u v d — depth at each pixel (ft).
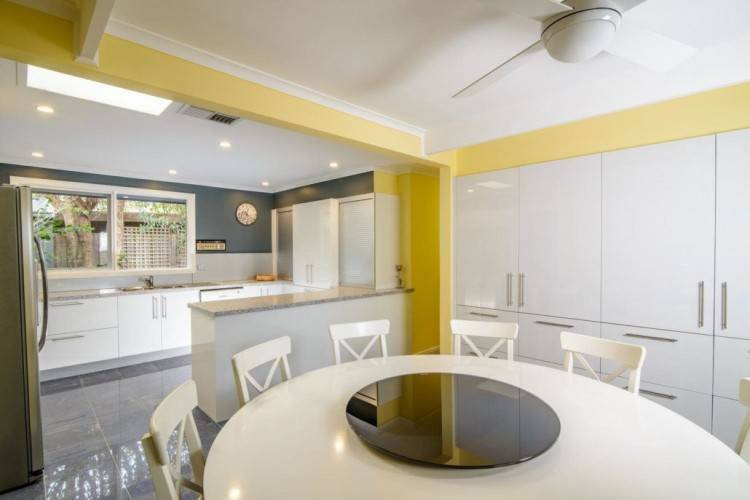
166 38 5.72
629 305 8.38
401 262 14.89
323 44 5.99
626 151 8.41
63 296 12.39
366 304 12.78
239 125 9.56
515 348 10.27
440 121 9.77
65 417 9.60
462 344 11.42
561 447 3.78
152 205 16.39
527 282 10.03
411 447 3.68
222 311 9.02
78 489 6.72
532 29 5.58
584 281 9.05
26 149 11.75
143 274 15.87
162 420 3.50
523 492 3.08
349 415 4.43
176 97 6.18
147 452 3.20
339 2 4.94
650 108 8.14
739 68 6.16
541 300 9.78
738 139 7.09
